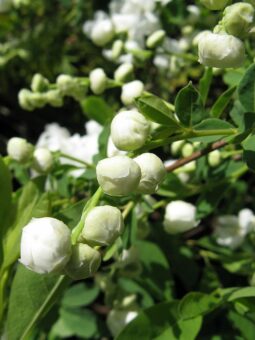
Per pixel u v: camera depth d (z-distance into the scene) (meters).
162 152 0.17
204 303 0.11
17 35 0.24
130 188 0.08
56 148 0.15
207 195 0.13
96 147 0.15
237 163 0.13
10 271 0.11
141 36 0.18
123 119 0.09
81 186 0.14
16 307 0.10
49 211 0.10
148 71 0.19
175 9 0.18
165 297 0.14
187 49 0.18
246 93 0.09
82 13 0.21
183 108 0.09
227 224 0.16
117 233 0.08
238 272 0.15
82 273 0.08
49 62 0.24
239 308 0.11
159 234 0.15
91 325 0.15
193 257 0.15
